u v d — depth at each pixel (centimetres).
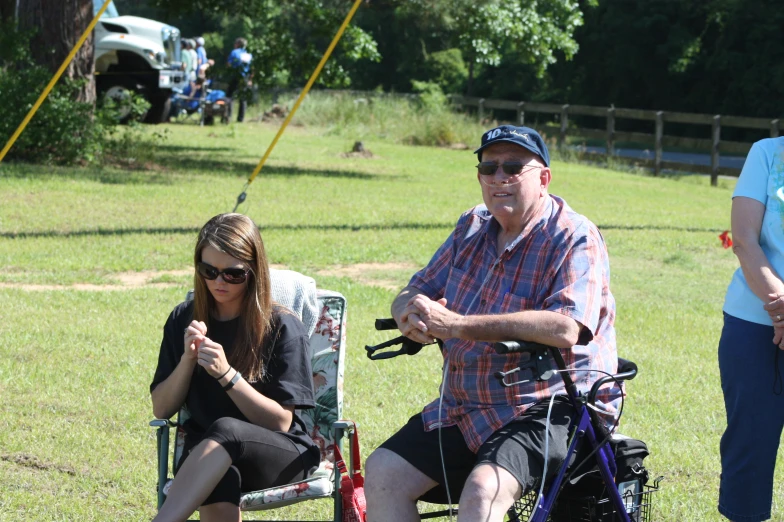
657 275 1108
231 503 362
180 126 2884
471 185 1902
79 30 1794
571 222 371
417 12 2170
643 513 381
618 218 1551
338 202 1530
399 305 392
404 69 4956
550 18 2302
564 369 352
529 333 347
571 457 350
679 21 4075
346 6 2139
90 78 1825
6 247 1073
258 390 394
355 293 921
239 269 384
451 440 366
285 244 1148
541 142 374
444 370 380
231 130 2741
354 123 3014
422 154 2520
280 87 3481
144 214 1316
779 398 398
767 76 3809
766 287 388
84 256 1044
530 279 370
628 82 4291
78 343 721
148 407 595
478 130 2931
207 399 397
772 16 3803
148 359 690
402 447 363
